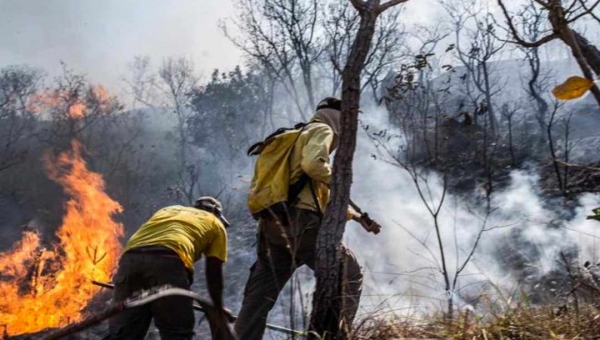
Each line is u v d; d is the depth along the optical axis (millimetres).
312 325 3264
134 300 1579
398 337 3457
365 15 3422
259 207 4039
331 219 3340
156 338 6449
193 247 4066
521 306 3629
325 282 3279
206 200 4551
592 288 3740
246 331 4016
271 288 4086
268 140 4133
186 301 3865
